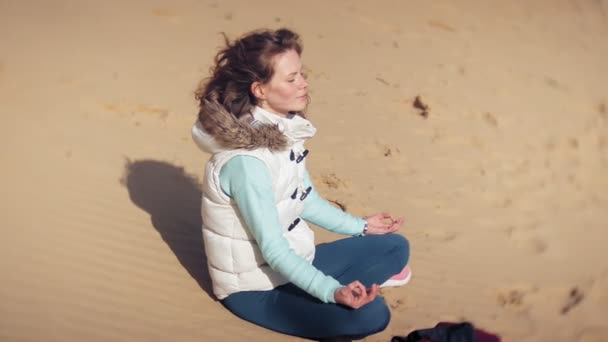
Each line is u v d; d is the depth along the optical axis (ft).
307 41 27.84
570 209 19.27
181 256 13.15
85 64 22.29
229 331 11.14
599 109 27.63
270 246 10.00
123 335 10.68
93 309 11.18
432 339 10.66
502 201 18.84
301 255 11.09
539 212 18.71
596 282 15.25
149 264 12.73
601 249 17.13
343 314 10.50
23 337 10.22
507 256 16.01
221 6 30.32
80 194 14.71
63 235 13.12
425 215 17.03
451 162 20.36
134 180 15.70
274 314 10.97
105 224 13.76
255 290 11.09
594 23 40.52
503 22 36.88
